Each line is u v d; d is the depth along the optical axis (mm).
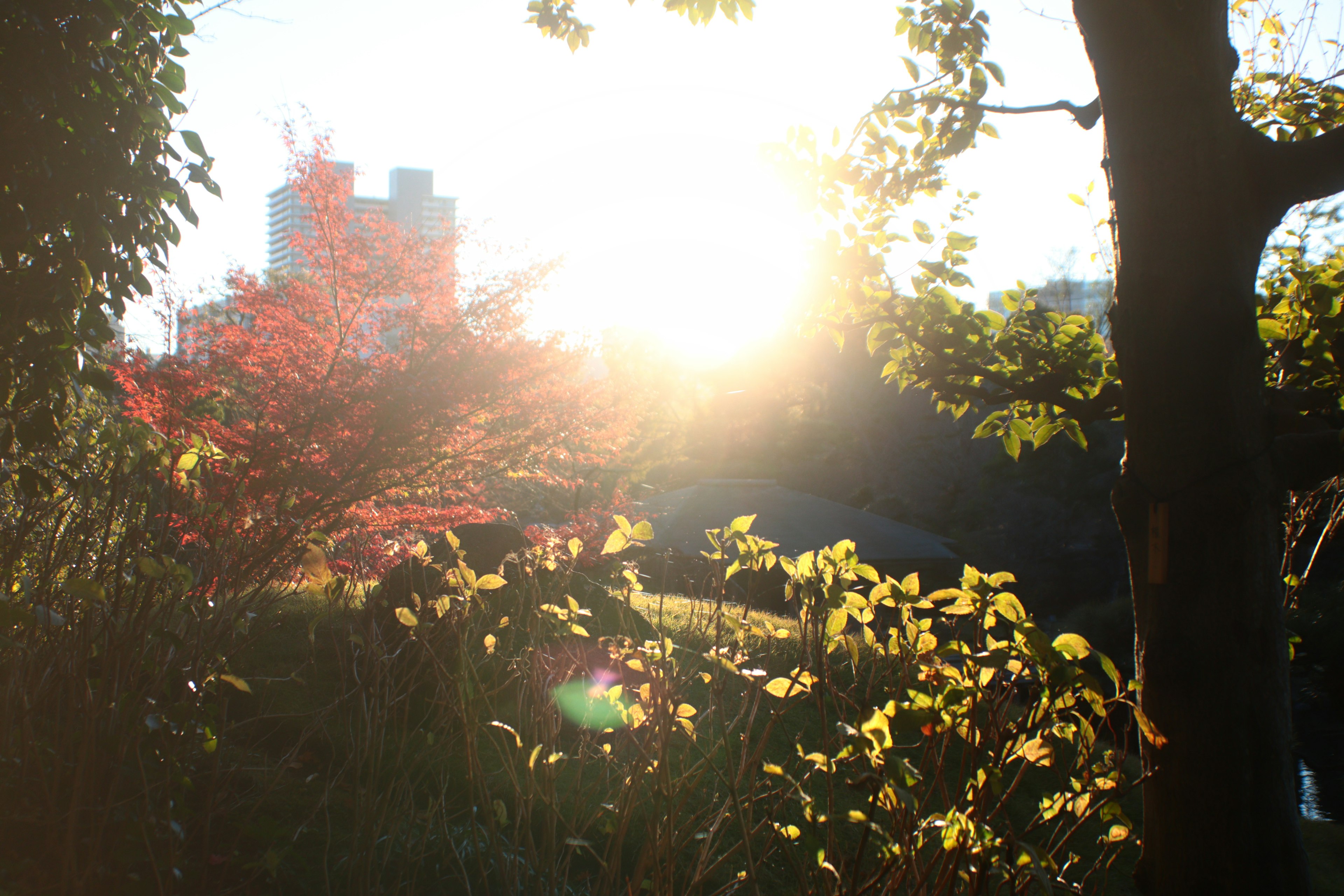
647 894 2656
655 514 17656
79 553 2875
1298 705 11320
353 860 2555
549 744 2586
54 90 3393
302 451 6992
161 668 2641
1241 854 2578
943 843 1706
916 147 4102
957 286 4020
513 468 9359
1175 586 2758
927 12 4148
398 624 3539
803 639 2248
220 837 2959
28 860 2359
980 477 26188
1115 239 3156
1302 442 2865
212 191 4039
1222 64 2920
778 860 3393
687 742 2939
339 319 8539
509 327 8805
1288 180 2857
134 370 7223
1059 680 1739
